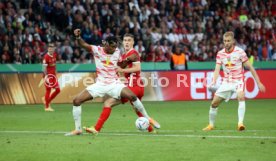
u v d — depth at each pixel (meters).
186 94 32.72
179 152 12.59
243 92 17.70
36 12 35.41
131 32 35.84
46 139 14.88
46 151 12.75
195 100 32.78
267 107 27.88
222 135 15.96
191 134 16.31
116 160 11.60
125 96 16.11
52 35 34.59
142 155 12.19
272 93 34.12
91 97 16.05
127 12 36.78
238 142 14.21
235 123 20.11
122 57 17.02
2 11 34.19
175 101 32.22
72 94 31.11
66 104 30.38
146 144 13.84
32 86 30.53
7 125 19.56
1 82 30.02
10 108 27.70
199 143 14.03
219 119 21.70
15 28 33.81
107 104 16.16
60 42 34.38
